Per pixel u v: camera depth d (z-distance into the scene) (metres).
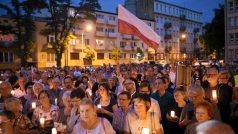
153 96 6.96
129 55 61.16
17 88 9.18
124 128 5.06
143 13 66.44
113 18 58.59
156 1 70.50
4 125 4.39
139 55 56.19
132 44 61.91
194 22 88.06
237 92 6.43
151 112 4.86
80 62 50.06
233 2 49.84
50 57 45.47
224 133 1.57
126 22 10.05
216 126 1.60
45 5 37.88
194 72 14.52
